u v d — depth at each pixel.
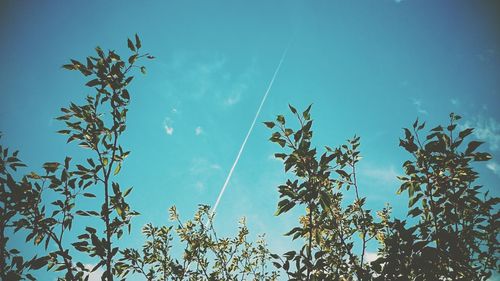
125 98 4.25
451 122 3.81
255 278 8.79
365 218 5.13
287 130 4.25
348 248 4.36
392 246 3.55
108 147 4.14
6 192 3.77
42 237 3.90
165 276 7.45
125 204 3.98
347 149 5.46
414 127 3.97
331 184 5.12
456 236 3.38
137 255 5.76
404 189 3.97
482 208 3.74
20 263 3.72
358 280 3.92
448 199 3.62
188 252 7.89
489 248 4.00
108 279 3.59
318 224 3.94
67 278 3.57
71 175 4.07
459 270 3.41
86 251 3.80
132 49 4.45
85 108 4.19
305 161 3.98
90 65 4.27
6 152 4.15
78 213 3.81
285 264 3.78
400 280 3.29
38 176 4.10
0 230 3.66
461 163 3.63
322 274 3.83
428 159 3.75
